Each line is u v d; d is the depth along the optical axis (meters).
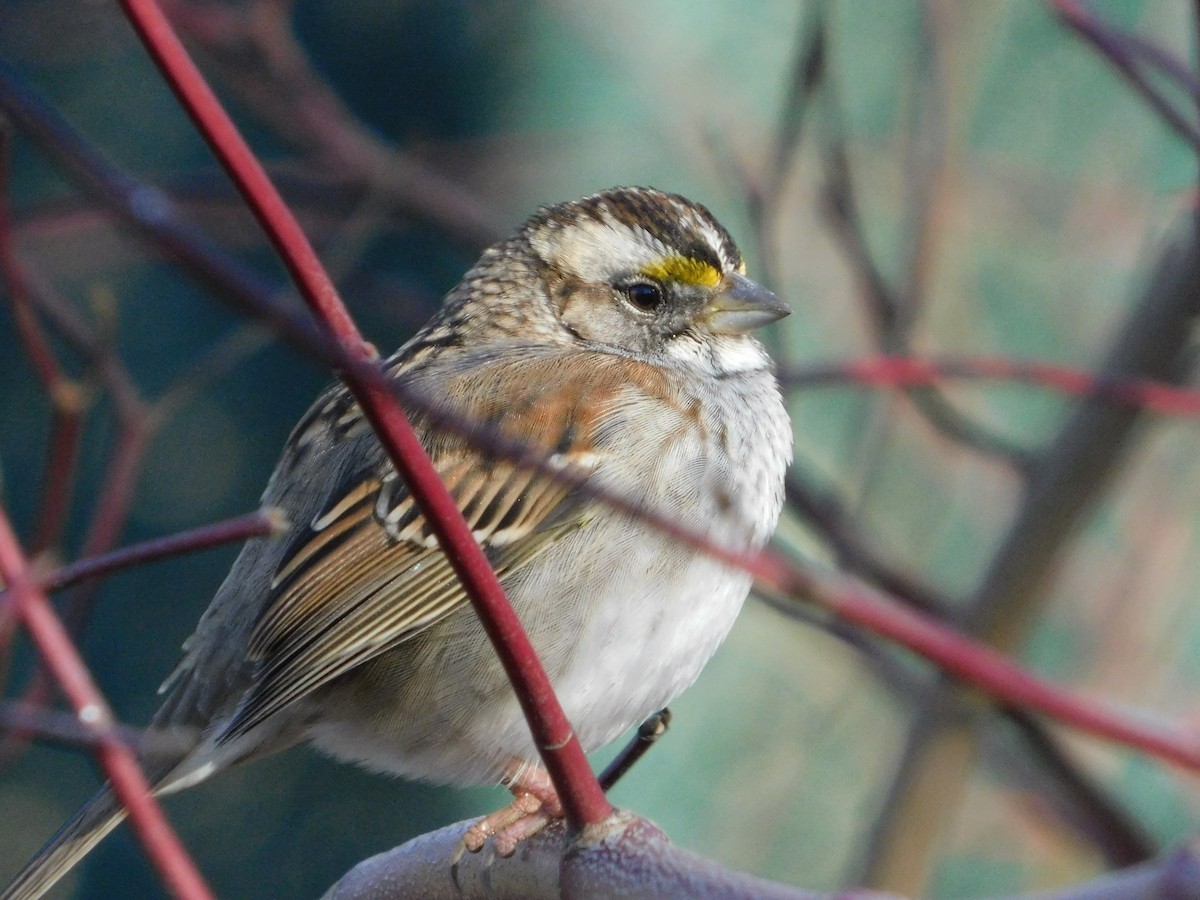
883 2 12.48
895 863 9.75
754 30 12.37
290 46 10.57
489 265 8.94
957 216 11.45
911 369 8.74
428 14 12.26
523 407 7.99
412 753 8.03
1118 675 12.16
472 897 6.98
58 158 4.26
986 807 12.54
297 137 10.65
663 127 12.11
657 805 12.42
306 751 11.82
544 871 6.75
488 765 7.94
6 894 7.51
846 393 12.66
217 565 12.06
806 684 12.61
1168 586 12.31
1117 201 12.60
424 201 10.58
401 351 8.86
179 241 4.09
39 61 11.37
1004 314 12.43
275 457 12.15
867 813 11.09
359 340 4.68
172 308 12.09
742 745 12.52
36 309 10.02
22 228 9.09
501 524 7.80
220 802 11.73
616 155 12.06
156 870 4.79
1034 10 12.62
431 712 7.88
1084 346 12.35
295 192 10.77
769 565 3.91
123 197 4.19
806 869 12.24
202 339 12.09
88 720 4.85
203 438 12.11
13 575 5.05
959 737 9.70
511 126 12.23
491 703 7.80
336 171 10.54
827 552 10.70
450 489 7.81
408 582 7.82
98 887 11.57
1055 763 9.85
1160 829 11.53
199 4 10.98
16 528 11.93
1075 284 12.51
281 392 12.20
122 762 4.82
